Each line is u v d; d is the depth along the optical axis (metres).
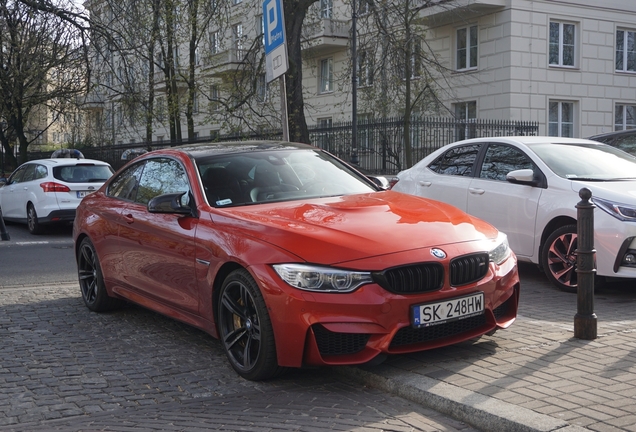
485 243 4.68
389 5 21.84
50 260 10.95
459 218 4.95
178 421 3.89
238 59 25.41
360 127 20.83
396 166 19.89
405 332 4.30
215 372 4.85
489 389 3.94
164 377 4.77
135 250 5.94
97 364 5.11
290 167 5.77
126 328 6.23
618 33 28.28
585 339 4.97
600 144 8.41
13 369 5.02
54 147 47.06
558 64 26.91
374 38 22.50
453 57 27.69
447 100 27.77
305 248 4.27
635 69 28.92
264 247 4.41
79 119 29.39
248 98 22.14
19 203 15.55
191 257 5.08
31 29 22.47
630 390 3.86
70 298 7.70
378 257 4.20
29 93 27.86
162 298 5.62
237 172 5.55
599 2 27.34
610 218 6.78
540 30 26.16
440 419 3.77
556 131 27.20
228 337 4.76
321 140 22.12
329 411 3.94
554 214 7.28
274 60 7.98
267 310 4.32
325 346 4.22
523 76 25.92
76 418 4.04
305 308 4.15
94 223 6.71
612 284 7.62
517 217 7.73
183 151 5.98
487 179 8.27
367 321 4.12
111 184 6.98
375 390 4.30
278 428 3.69
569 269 7.20
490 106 26.44
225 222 4.86
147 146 27.25
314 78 34.38
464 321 4.55
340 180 5.80
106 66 23.86
